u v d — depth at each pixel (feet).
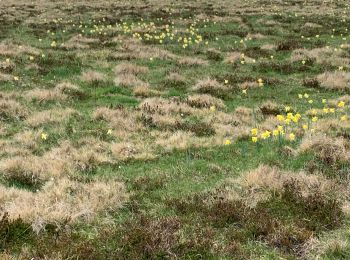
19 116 45.52
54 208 26.09
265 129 43.09
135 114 46.32
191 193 29.50
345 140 37.86
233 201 27.68
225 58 76.79
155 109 48.14
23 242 22.77
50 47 81.56
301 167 33.35
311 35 99.76
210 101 52.47
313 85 62.49
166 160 36.06
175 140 39.68
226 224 25.45
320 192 28.43
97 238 23.40
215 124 44.57
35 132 40.96
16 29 99.55
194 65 71.92
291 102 55.72
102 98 54.70
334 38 96.37
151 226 24.29
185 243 22.59
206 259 21.79
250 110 50.72
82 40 87.04
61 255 20.84
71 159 34.65
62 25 106.63
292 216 26.21
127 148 37.55
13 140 39.37
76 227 24.75
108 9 140.05
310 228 24.63
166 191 30.09
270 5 156.56
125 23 108.06
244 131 42.37
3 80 57.47
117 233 23.86
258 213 26.17
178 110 48.65
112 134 41.45
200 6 150.10
